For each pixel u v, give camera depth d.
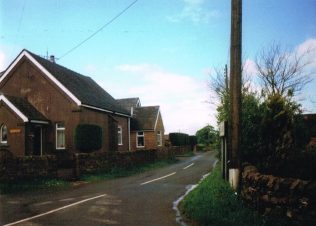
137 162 29.64
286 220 7.61
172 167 29.64
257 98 15.84
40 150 28.02
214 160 36.94
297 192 7.47
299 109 16.80
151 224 9.20
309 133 18.31
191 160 38.28
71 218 10.01
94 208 11.53
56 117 28.20
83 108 28.44
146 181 19.64
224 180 13.72
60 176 20.98
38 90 28.75
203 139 67.62
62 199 13.68
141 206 11.88
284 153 10.55
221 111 22.95
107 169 24.14
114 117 35.53
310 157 10.42
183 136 54.19
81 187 17.62
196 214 9.48
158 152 35.84
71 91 28.02
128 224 9.20
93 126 26.27
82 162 21.38
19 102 27.00
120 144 37.12
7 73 29.52
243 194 10.29
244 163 12.04
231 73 11.22
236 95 11.13
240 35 11.23
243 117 14.05
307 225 7.07
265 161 10.83
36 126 27.59
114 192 15.38
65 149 27.73
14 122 25.33
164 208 11.49
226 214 9.18
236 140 11.07
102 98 35.12
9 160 17.80
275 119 10.72
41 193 15.62
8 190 16.28
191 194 13.02
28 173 18.56
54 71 30.02
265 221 7.91
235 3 11.32
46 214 10.64
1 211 11.30
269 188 8.38
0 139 25.91
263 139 10.99
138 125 45.50
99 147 26.55
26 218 10.09
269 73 30.64
